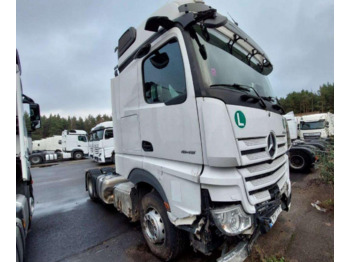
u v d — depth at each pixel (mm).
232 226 1590
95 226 3525
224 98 1667
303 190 4613
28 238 3170
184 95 1795
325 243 2539
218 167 1616
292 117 11305
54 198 5594
